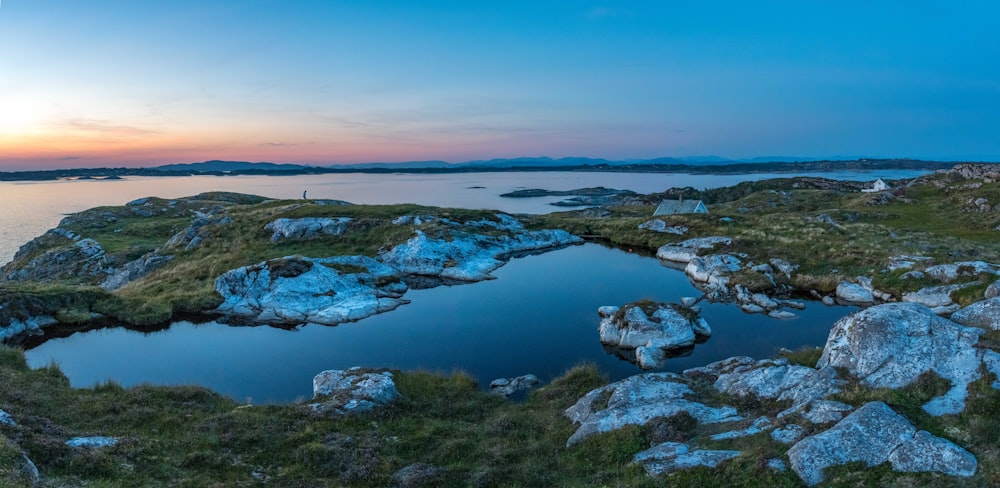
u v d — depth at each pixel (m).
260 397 26.50
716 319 37.50
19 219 150.00
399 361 31.20
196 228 66.75
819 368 18.83
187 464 15.29
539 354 32.00
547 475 15.20
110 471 13.88
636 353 30.53
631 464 14.62
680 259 59.09
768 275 46.03
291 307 40.56
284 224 61.75
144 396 20.91
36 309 37.09
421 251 54.53
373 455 16.53
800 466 12.70
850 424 13.45
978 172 88.50
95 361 31.67
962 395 14.43
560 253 66.44
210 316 40.56
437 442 18.11
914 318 17.41
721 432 15.95
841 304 40.53
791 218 69.50
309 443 17.16
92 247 68.06
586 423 17.84
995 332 16.80
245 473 15.27
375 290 45.44
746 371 20.33
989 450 12.21
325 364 31.03
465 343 34.22
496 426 19.47
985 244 52.88
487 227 70.12
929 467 11.95
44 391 20.47
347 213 66.38
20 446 13.44
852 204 91.31
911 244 50.50
